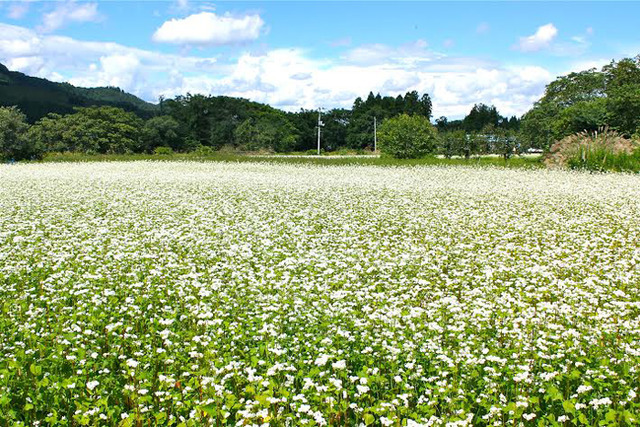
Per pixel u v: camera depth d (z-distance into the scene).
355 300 9.05
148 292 9.25
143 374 6.12
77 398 5.83
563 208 19.47
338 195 22.86
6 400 5.42
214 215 17.53
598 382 5.91
